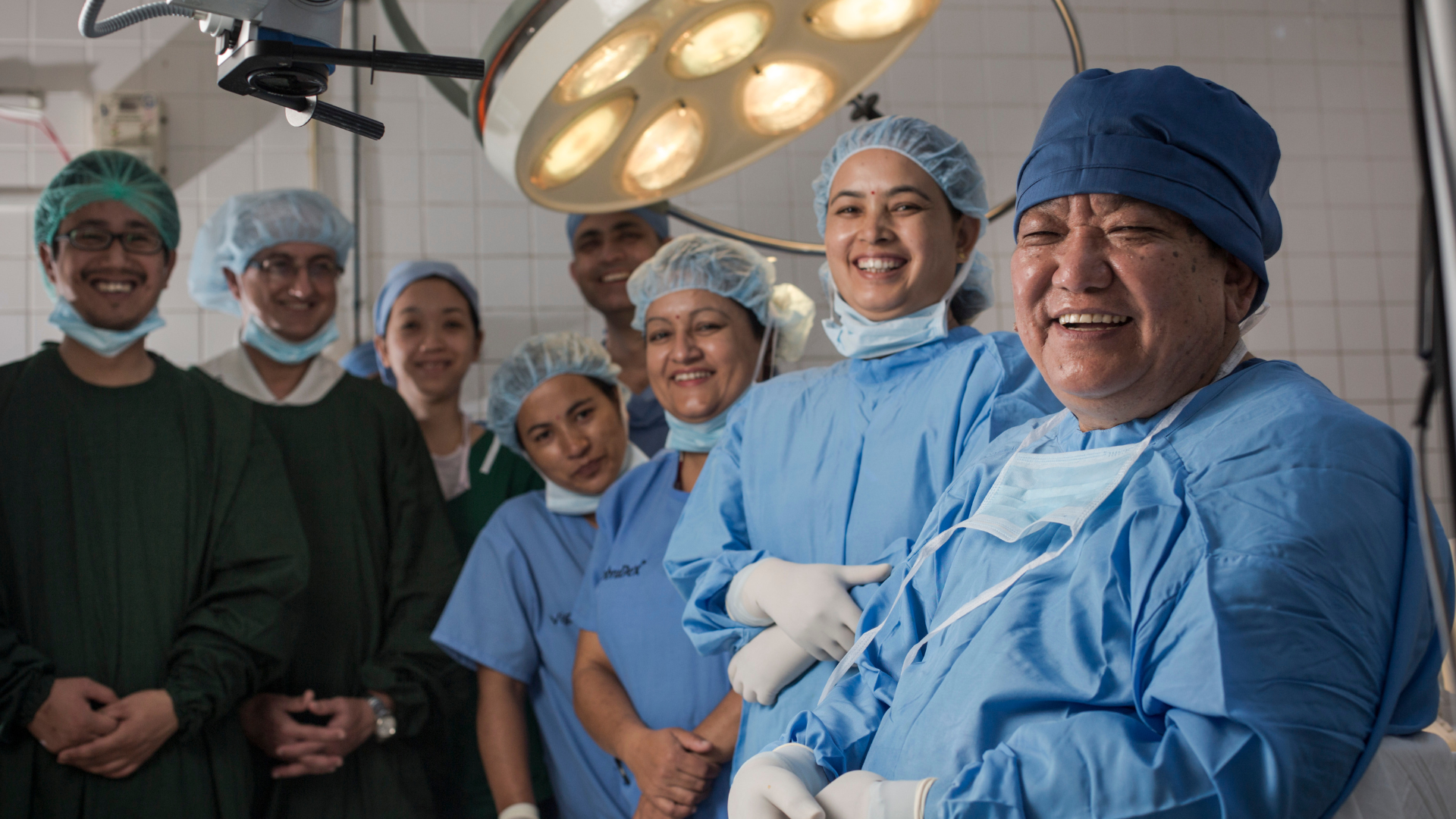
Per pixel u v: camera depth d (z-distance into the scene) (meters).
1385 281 3.11
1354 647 0.64
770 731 1.22
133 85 2.88
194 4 0.77
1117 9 3.17
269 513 2.05
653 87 1.31
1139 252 0.76
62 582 1.88
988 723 0.75
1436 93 0.61
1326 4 3.20
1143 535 0.73
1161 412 0.81
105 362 2.04
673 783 1.50
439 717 2.22
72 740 1.75
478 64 0.84
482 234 2.96
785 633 1.22
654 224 2.65
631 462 2.26
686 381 1.74
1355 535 0.66
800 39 1.34
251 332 2.27
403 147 2.96
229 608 1.94
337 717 2.01
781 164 3.05
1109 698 0.71
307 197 2.29
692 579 1.41
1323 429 0.71
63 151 2.82
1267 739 0.61
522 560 2.07
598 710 1.69
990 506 0.89
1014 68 3.15
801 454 1.36
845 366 1.43
